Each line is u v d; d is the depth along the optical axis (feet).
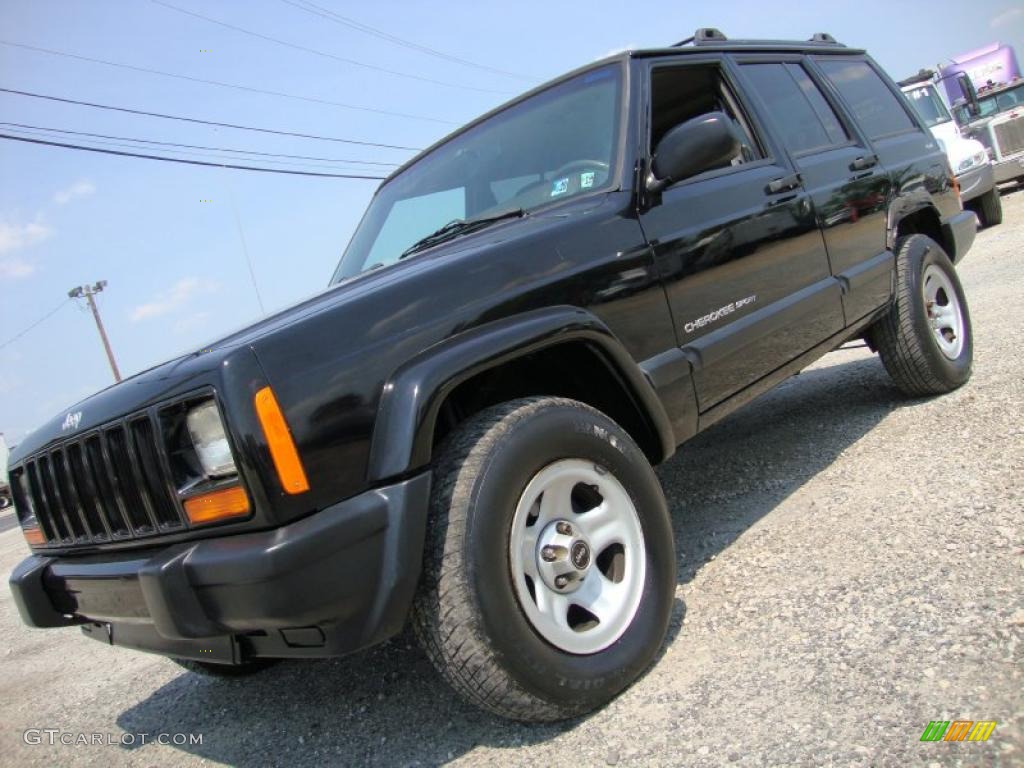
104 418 7.44
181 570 6.57
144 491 7.11
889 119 16.10
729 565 9.96
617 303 8.73
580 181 9.75
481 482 6.89
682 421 9.49
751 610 8.62
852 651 7.30
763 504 11.82
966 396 14.19
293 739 8.92
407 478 6.75
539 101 11.17
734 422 17.16
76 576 7.88
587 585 7.70
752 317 10.56
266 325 7.49
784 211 11.56
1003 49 55.72
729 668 7.60
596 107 10.29
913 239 14.74
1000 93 52.13
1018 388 13.66
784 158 12.18
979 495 9.95
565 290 8.27
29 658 15.35
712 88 11.89
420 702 8.89
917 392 14.70
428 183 11.80
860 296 13.11
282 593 6.11
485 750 7.41
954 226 16.44
